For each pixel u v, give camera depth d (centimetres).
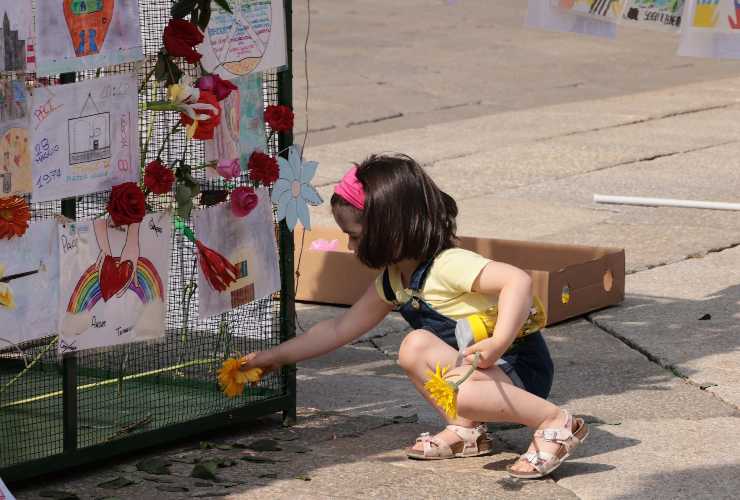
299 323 955
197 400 740
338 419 755
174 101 643
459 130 1909
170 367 753
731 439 710
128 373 770
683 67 2644
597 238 1224
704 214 1320
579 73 2564
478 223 1291
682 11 880
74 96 606
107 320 639
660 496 627
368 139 1830
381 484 641
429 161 1644
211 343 756
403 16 3581
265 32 707
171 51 639
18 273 594
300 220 739
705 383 811
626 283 1071
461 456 686
